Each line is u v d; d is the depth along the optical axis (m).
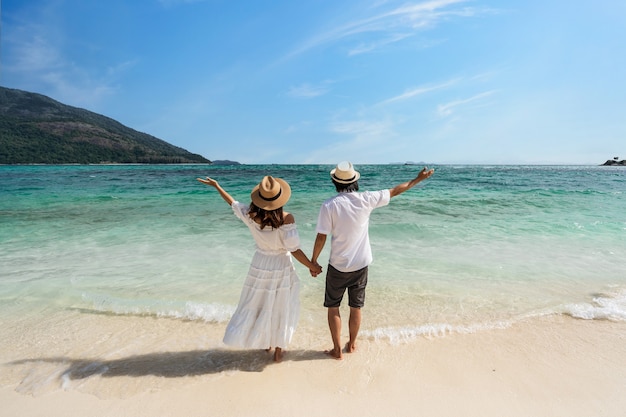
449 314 3.81
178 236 7.48
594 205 11.90
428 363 2.89
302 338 3.38
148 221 9.13
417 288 4.55
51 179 28.70
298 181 24.70
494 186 20.94
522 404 2.39
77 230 8.04
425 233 7.58
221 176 34.19
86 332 3.43
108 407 2.36
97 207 11.52
